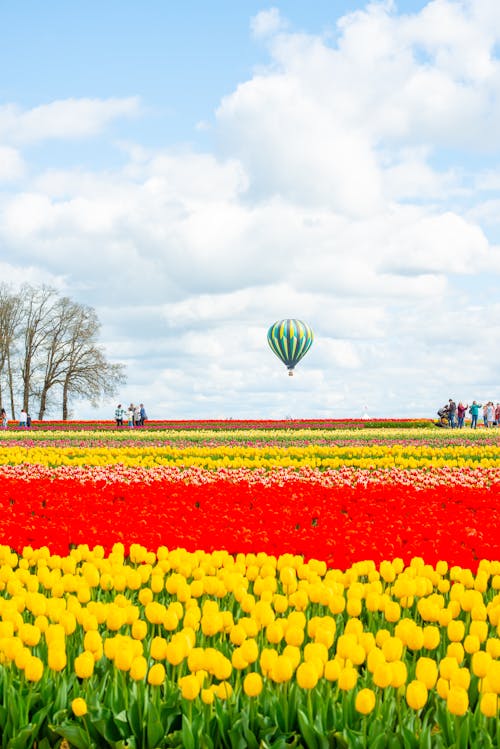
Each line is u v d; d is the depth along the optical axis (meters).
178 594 5.66
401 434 34.47
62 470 18.45
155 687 4.29
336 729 4.08
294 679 4.52
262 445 29.41
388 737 3.94
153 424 56.34
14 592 5.72
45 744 4.18
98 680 4.73
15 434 35.25
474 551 8.14
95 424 60.22
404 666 4.09
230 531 8.62
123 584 5.90
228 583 5.79
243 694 4.39
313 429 43.47
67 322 64.88
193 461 20.83
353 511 11.49
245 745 4.05
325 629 4.64
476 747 3.88
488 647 4.56
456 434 35.34
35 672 4.23
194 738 4.01
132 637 5.26
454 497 12.94
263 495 12.86
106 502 11.78
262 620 4.95
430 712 4.39
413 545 7.75
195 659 4.23
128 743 4.07
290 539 7.99
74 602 5.16
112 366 65.12
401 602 5.66
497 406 51.03
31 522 9.91
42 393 64.56
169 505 11.58
